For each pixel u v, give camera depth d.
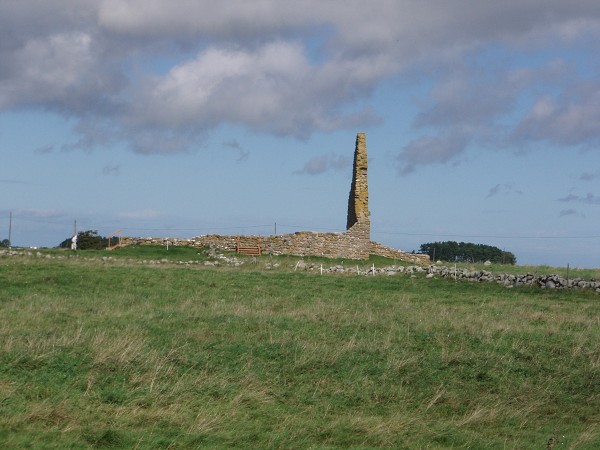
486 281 38.75
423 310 29.53
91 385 16.84
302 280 38.06
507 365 20.94
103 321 23.78
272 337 22.62
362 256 58.81
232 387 17.59
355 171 61.00
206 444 14.11
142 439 13.93
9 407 15.01
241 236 57.06
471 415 17.02
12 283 32.22
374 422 15.97
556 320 27.86
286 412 16.50
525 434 16.14
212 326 23.84
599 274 44.66
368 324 25.48
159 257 50.38
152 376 17.78
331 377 19.16
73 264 39.44
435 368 20.39
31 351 18.59
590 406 18.41
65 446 13.36
